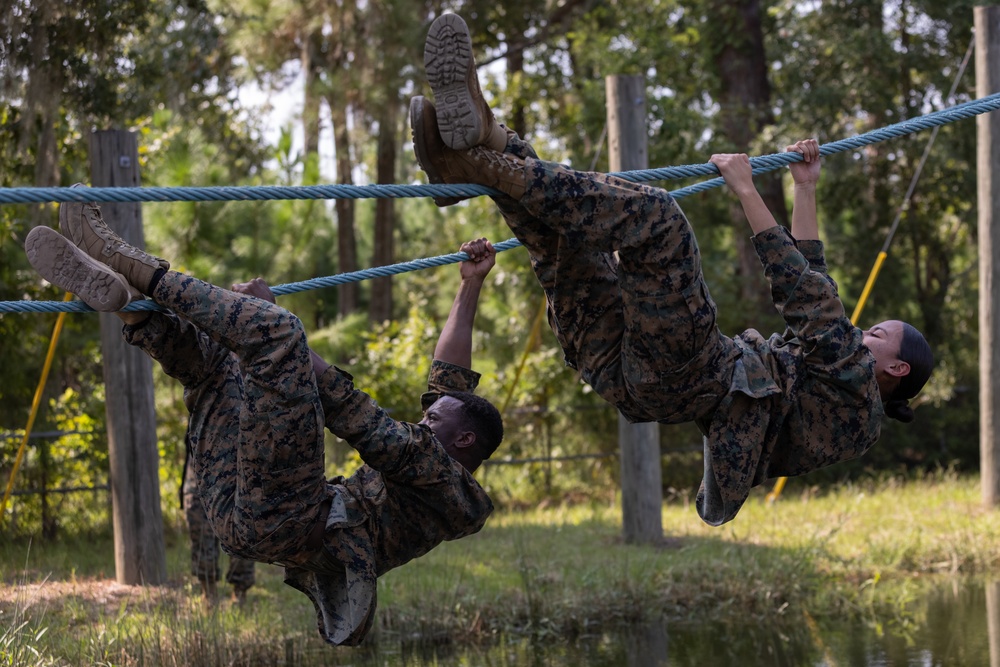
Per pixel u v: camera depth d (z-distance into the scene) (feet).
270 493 10.70
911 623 23.67
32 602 21.38
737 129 48.26
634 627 23.80
